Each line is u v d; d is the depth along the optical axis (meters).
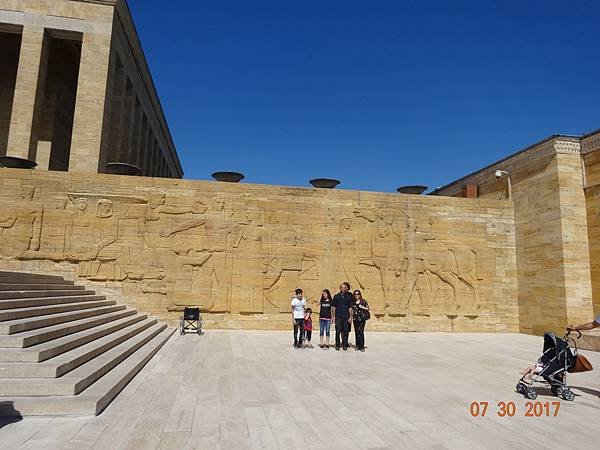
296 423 6.76
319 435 6.26
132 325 14.52
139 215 18.39
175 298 18.23
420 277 20.47
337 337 14.58
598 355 15.48
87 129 24.19
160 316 18.08
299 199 19.77
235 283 18.75
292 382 9.48
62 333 9.75
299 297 14.75
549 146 20.19
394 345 15.98
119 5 26.09
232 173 20.78
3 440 5.62
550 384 9.13
